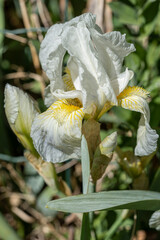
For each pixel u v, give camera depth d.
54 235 0.59
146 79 0.55
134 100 0.42
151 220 0.42
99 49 0.42
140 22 0.55
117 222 0.47
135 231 0.51
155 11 0.54
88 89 0.41
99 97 0.42
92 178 0.43
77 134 0.41
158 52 0.56
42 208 0.56
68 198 0.39
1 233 0.48
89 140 0.42
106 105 0.43
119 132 0.55
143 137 0.41
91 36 0.41
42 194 0.56
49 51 0.42
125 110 0.51
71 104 0.43
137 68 0.55
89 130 0.42
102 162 0.42
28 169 0.59
